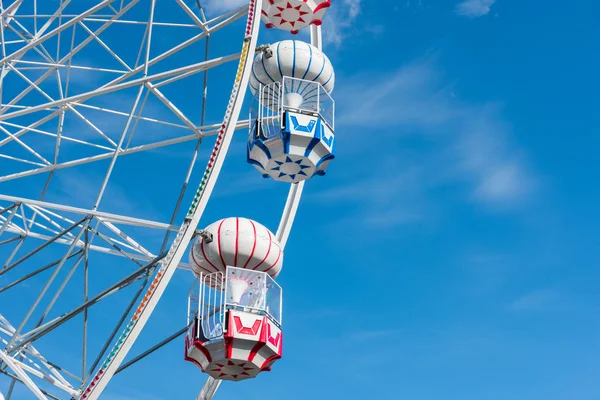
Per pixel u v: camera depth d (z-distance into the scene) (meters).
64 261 27.69
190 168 29.97
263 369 25.83
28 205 30.05
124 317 26.80
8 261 29.67
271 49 29.30
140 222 27.67
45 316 27.95
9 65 31.31
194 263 26.91
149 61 30.83
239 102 25.88
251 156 28.55
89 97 28.88
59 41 31.31
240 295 25.95
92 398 23.33
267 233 26.69
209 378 28.61
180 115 30.48
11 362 25.31
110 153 31.17
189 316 26.12
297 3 31.66
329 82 29.66
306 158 28.03
